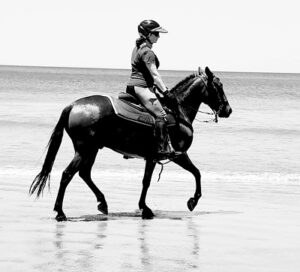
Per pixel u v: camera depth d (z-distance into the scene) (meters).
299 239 9.31
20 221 10.35
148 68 10.55
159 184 15.48
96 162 20.06
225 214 11.40
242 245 8.88
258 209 11.98
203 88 11.30
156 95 10.93
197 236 9.42
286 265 7.86
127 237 9.27
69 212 11.42
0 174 16.83
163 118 10.59
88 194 13.58
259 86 128.88
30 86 95.50
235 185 15.53
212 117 40.31
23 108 42.97
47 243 8.77
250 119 37.84
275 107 50.88
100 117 10.35
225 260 8.04
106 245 8.72
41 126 30.62
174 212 11.59
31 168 18.23
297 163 20.44
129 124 10.52
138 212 11.57
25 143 24.52
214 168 19.19
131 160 20.69
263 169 19.02
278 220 10.82
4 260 7.83
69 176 10.40
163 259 8.02
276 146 25.14
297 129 31.38
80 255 8.12
